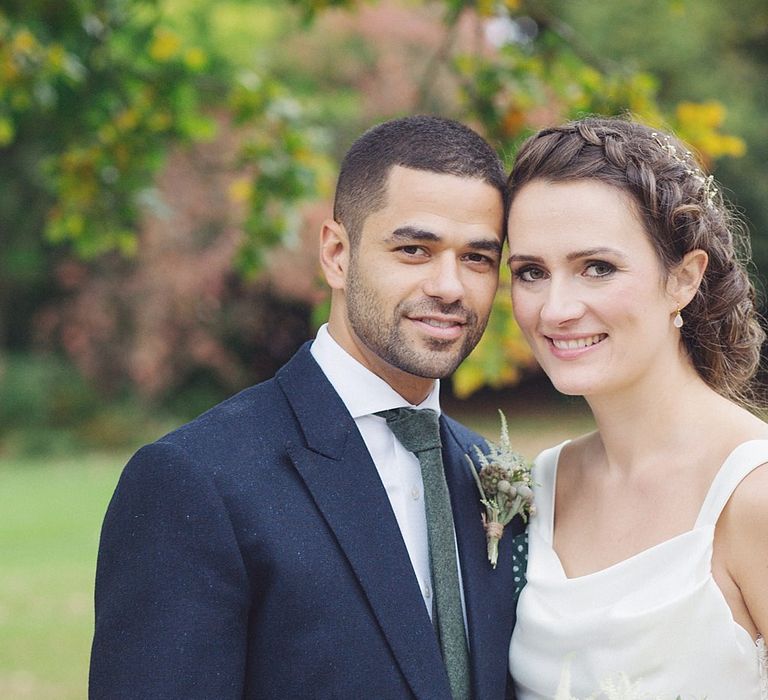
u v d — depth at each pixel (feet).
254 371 61.31
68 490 43.60
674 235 8.14
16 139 55.93
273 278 53.62
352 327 8.13
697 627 7.64
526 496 8.54
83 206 17.35
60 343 60.08
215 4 43.39
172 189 52.60
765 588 7.70
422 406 8.41
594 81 16.19
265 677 7.36
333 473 7.83
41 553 32.01
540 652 8.16
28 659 22.12
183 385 60.23
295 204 17.47
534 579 8.41
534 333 8.31
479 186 8.02
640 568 7.99
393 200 7.88
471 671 7.96
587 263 8.02
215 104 17.70
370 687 7.35
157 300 55.31
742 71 55.42
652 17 53.98
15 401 56.24
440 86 50.98
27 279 59.41
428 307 7.87
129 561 7.38
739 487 7.83
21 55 15.40
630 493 8.47
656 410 8.40
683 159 8.51
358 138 8.38
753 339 8.96
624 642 7.76
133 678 7.11
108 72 16.29
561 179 8.05
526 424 59.72
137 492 7.50
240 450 7.72
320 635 7.35
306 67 53.62
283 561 7.39
